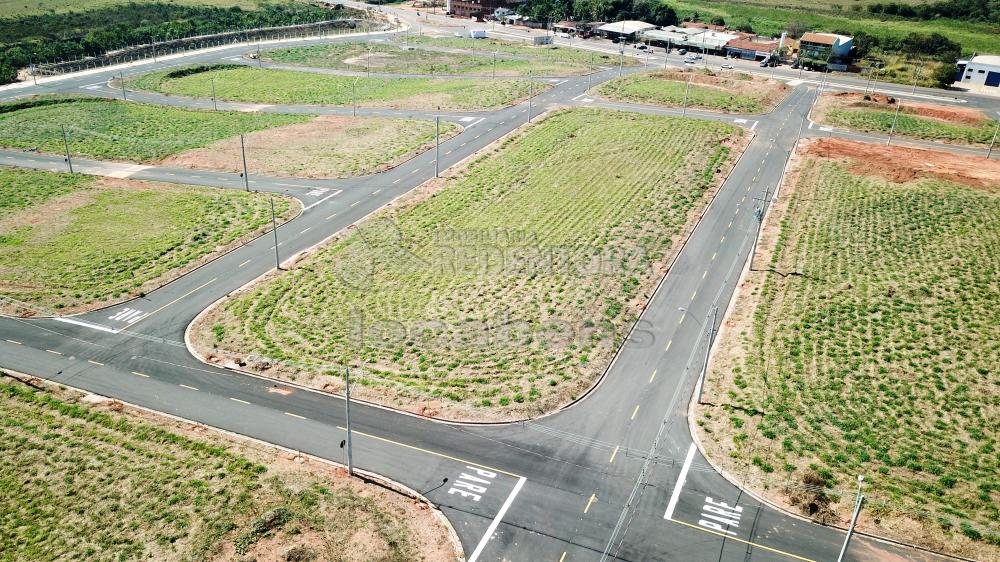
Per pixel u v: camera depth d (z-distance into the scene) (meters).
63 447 63.19
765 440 64.81
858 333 81.25
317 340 79.94
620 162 133.00
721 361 77.00
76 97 172.50
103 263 95.56
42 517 55.81
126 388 71.44
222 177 125.31
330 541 53.97
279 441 64.69
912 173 125.94
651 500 58.78
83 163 132.50
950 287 90.69
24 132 147.50
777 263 96.75
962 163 133.50
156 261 96.56
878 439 65.00
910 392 71.44
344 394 70.88
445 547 54.06
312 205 113.94
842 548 51.16
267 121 158.25
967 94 188.12
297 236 103.88
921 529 55.69
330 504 57.50
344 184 122.31
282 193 118.19
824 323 82.88
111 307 85.69
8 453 62.28
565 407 69.62
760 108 168.25
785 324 82.81
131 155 135.62
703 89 185.12
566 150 139.12
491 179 124.94
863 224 108.00
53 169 129.00
